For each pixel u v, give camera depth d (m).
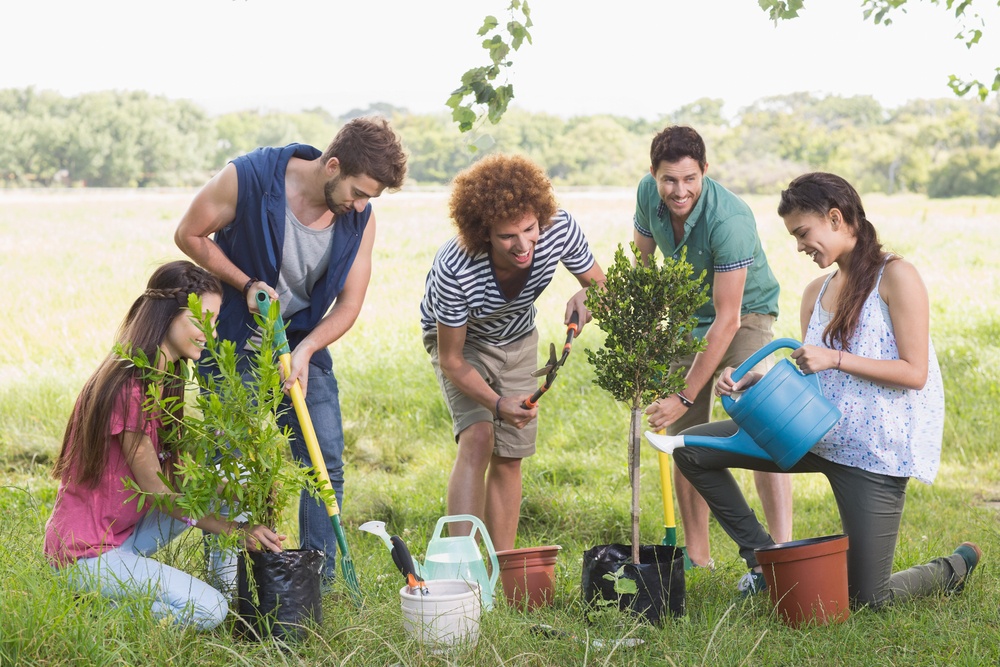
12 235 22.72
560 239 3.66
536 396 3.57
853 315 3.37
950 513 4.98
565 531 4.80
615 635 3.03
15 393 7.49
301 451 3.73
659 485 5.54
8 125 78.25
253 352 3.58
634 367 3.33
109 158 80.62
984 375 7.84
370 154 3.38
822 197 3.35
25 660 2.56
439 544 3.41
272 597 2.97
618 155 72.56
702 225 4.03
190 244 3.49
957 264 16.59
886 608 3.35
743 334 4.28
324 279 3.68
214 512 3.08
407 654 2.84
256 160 3.50
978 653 2.91
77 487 3.09
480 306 3.68
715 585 3.65
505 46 3.39
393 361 8.60
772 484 4.27
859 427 3.37
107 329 11.23
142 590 2.96
